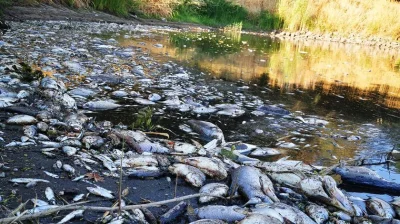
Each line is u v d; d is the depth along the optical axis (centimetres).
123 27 1264
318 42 1753
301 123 456
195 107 462
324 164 339
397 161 362
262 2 2152
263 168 307
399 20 1992
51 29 952
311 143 391
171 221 223
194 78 631
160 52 852
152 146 317
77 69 562
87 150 298
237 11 2089
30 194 224
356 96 646
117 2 1457
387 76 907
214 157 318
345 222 243
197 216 225
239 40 1429
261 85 649
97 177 259
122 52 761
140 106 439
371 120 504
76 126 338
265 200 249
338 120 489
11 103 370
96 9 1412
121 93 473
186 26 1667
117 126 363
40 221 200
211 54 945
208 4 2009
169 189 262
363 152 379
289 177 288
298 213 230
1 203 210
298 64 954
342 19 2020
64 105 396
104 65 621
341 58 1188
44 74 510
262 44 1385
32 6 1165
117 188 251
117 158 294
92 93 460
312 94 625
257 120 447
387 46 1827
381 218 248
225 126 414
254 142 377
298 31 2025
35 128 318
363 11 2030
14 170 248
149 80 566
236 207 231
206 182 279
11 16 1025
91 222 208
